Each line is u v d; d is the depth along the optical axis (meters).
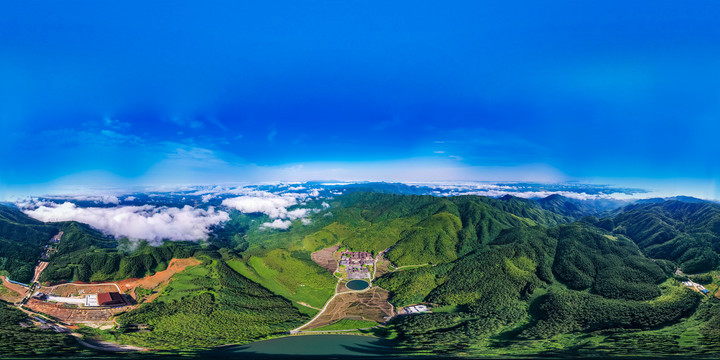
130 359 151.12
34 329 176.25
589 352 154.62
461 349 167.38
